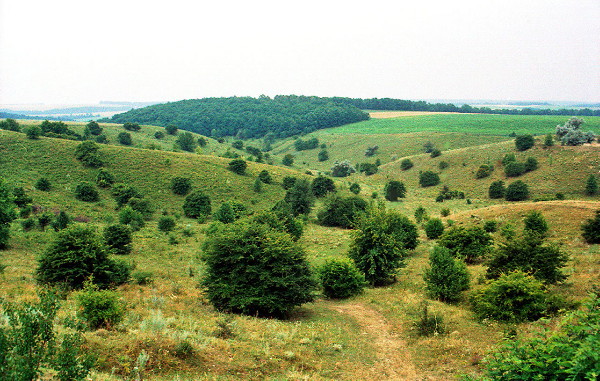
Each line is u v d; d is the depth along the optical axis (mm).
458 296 17797
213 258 16797
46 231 37375
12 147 63406
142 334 9750
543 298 13648
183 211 56688
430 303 17422
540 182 73875
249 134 194000
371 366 11039
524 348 5887
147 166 68625
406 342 13219
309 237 43188
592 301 6332
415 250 33344
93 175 62031
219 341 10594
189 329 11438
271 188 70375
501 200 71312
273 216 27578
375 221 24875
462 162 95250
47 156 63781
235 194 65562
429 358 11422
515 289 13703
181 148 115312
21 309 5598
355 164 131500
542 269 17109
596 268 19734
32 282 18344
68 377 5648
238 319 14461
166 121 192500
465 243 26719
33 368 5312
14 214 30234
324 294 21812
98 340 9023
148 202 55250
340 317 16938
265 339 11914
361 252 24781
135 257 30359
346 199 52969
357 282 21359
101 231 37719
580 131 83875
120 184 59094
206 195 58219
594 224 27375
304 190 58656
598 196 65250
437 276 18312
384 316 16953
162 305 15227
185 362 8898
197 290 20000
